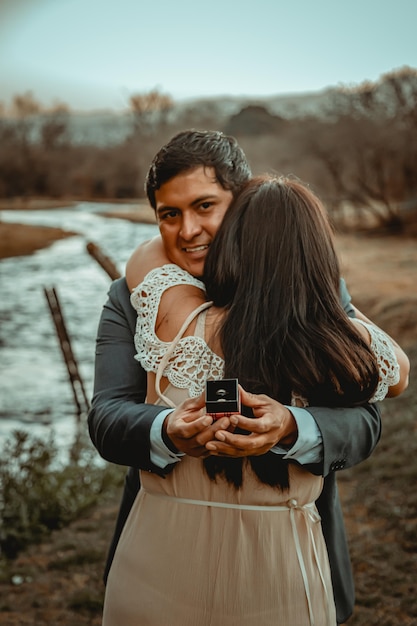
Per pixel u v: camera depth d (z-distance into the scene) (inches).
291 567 57.7
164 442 56.1
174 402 59.2
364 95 1027.3
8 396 373.1
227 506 58.1
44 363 450.6
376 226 952.9
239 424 51.9
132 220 1606.8
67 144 2893.7
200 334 59.0
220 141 63.8
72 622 144.3
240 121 2393.0
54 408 352.5
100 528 192.4
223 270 59.6
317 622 58.4
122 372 64.1
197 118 2810.0
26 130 2883.9
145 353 60.6
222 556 57.4
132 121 3184.1
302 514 59.6
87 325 565.6
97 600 151.4
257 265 58.6
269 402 53.9
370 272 621.6
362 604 138.1
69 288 747.4
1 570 168.2
